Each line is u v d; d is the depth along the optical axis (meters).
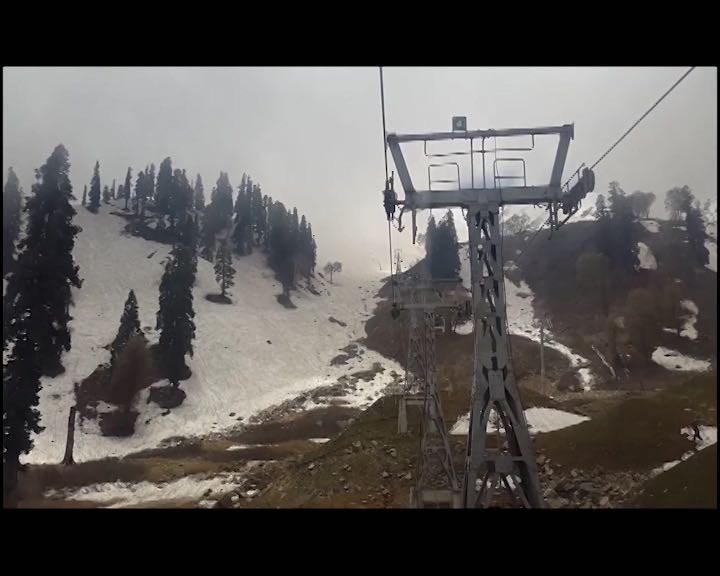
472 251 10.61
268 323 94.31
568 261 94.62
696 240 87.25
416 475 25.83
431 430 22.72
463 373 61.31
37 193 41.38
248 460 42.78
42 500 32.31
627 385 58.69
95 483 35.94
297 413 58.75
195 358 73.62
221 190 137.50
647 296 73.00
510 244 107.38
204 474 37.88
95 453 48.91
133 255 103.75
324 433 50.94
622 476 23.81
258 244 136.38
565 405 37.28
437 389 25.75
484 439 9.70
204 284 102.62
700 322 71.06
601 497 22.41
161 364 65.25
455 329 73.56
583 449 26.03
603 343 70.00
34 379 35.84
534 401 37.22
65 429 52.06
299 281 124.81
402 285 25.45
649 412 27.08
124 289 89.50
